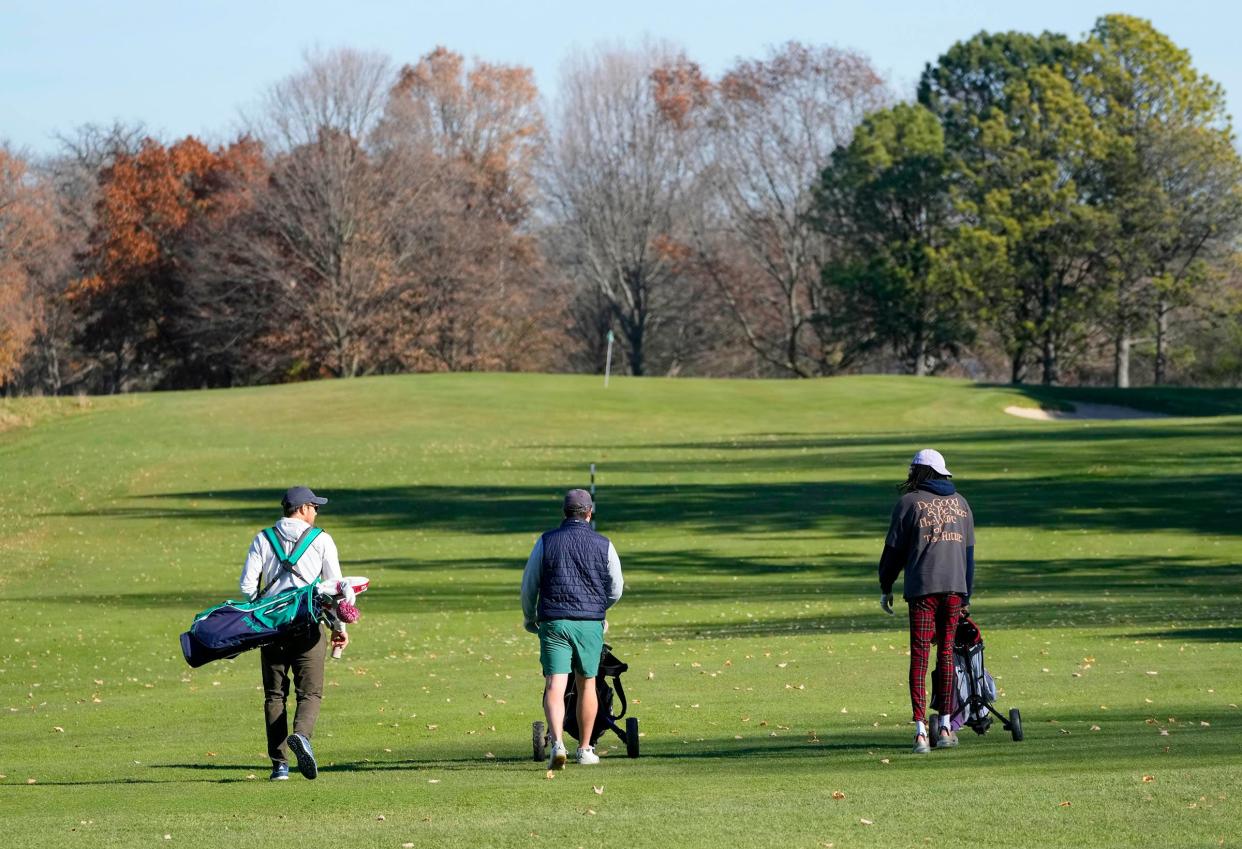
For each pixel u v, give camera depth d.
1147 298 112.56
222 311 115.25
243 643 13.12
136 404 81.25
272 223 114.31
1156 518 44.22
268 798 12.07
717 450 64.94
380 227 116.38
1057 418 83.69
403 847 9.58
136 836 10.27
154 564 42.69
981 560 37.81
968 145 116.69
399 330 116.69
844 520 46.41
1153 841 8.88
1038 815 9.73
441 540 45.28
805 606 30.59
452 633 28.67
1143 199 108.38
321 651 13.57
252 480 59.56
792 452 63.44
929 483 13.77
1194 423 68.88
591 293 139.88
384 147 120.31
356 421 75.56
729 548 41.56
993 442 63.50
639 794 11.51
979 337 121.25
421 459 63.38
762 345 138.38
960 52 126.56
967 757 12.99
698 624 28.47
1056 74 113.69
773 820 9.99
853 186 116.44
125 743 17.11
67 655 27.38
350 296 113.88
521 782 12.56
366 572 38.94
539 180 138.00
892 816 9.94
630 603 32.16
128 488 58.62
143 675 25.06
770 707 17.62
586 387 87.62
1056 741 13.81
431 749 15.66
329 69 116.25
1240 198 108.56
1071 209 108.56
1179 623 25.08
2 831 10.60
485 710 18.55
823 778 11.98
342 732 17.20
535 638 27.53
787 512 48.22
